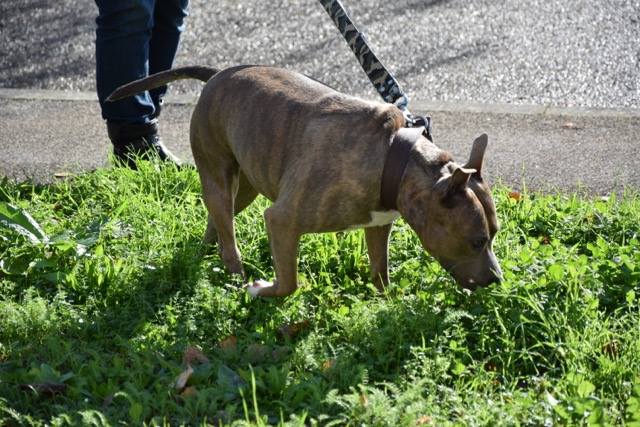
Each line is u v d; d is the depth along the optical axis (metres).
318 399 5.05
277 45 11.98
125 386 5.18
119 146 8.55
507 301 5.95
